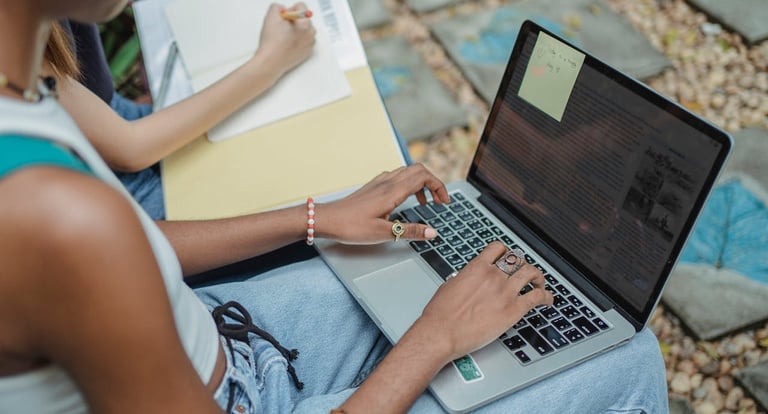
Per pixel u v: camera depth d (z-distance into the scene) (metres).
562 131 1.09
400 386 0.83
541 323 0.99
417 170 1.13
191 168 1.28
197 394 0.63
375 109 1.35
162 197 1.37
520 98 1.15
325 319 1.07
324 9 1.46
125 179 1.38
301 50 1.37
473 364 0.92
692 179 0.91
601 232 1.04
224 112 1.29
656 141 0.95
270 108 1.35
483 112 2.33
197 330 0.78
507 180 1.19
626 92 0.99
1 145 0.50
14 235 0.49
